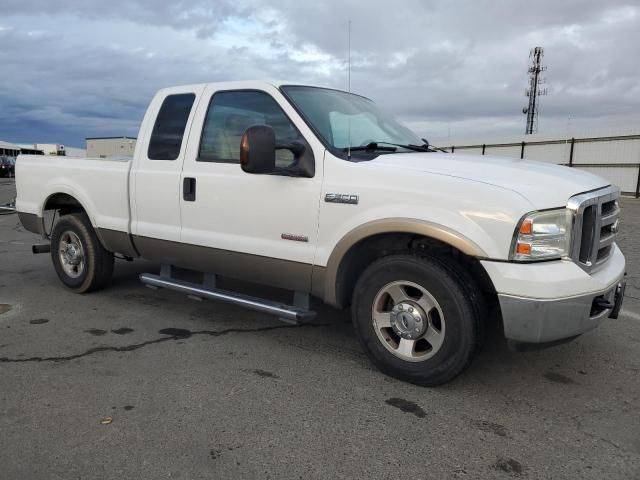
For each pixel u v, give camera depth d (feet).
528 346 10.09
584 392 11.16
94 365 12.28
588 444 9.15
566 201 9.91
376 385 11.36
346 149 12.26
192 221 14.33
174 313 16.33
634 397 10.95
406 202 10.74
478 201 10.07
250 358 12.81
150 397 10.68
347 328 15.10
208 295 14.60
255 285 18.84
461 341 10.50
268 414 10.05
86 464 8.39
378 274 11.37
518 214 9.70
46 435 9.22
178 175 14.49
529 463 8.59
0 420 9.72
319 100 13.50
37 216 18.98
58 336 14.23
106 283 18.43
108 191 16.46
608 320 15.84
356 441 9.17
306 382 11.48
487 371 12.14
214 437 9.22
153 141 15.39
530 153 95.25
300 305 13.01
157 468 8.32
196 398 10.66
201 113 14.34
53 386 11.14
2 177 136.67
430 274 10.60
